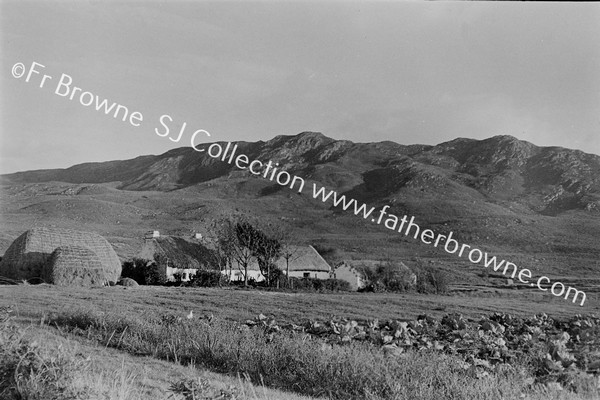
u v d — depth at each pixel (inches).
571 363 480.7
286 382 449.1
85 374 341.7
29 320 635.5
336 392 422.3
